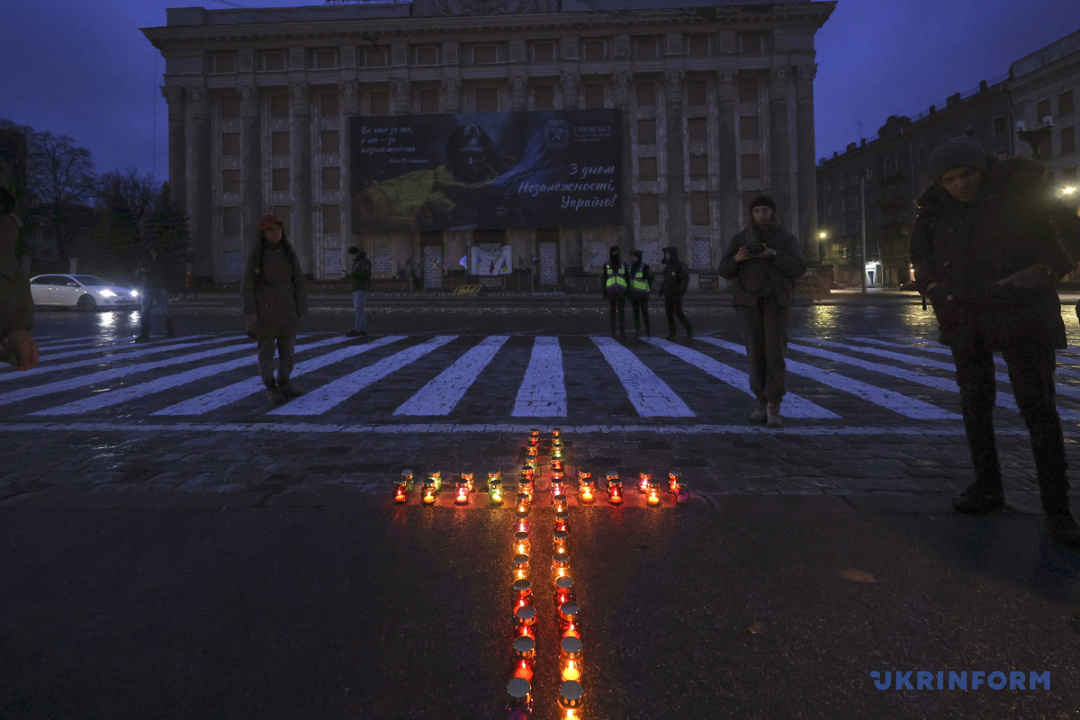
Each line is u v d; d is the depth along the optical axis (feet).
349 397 17.95
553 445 12.14
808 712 4.56
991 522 8.18
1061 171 127.95
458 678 4.99
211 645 5.51
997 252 7.68
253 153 125.49
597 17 121.08
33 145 151.84
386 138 121.90
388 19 121.90
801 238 122.72
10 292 6.39
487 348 30.91
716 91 125.18
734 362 25.34
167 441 12.94
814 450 11.91
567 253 125.70
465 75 124.26
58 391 18.94
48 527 8.31
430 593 6.45
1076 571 6.73
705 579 6.70
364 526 8.34
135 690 4.88
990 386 8.26
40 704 4.71
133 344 33.22
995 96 141.79
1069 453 11.36
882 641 5.48
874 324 47.03
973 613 5.91
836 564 7.02
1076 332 35.83
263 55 126.52
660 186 125.80
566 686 4.25
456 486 9.80
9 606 6.23
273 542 7.80
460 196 121.80
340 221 127.34
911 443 12.37
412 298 101.81
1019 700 4.66
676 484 9.14
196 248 124.88
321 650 5.42
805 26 121.80
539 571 6.95
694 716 4.51
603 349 30.30
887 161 179.11
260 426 14.26
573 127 121.08
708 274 123.44
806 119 122.42
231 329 44.34
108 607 6.20
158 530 8.21
